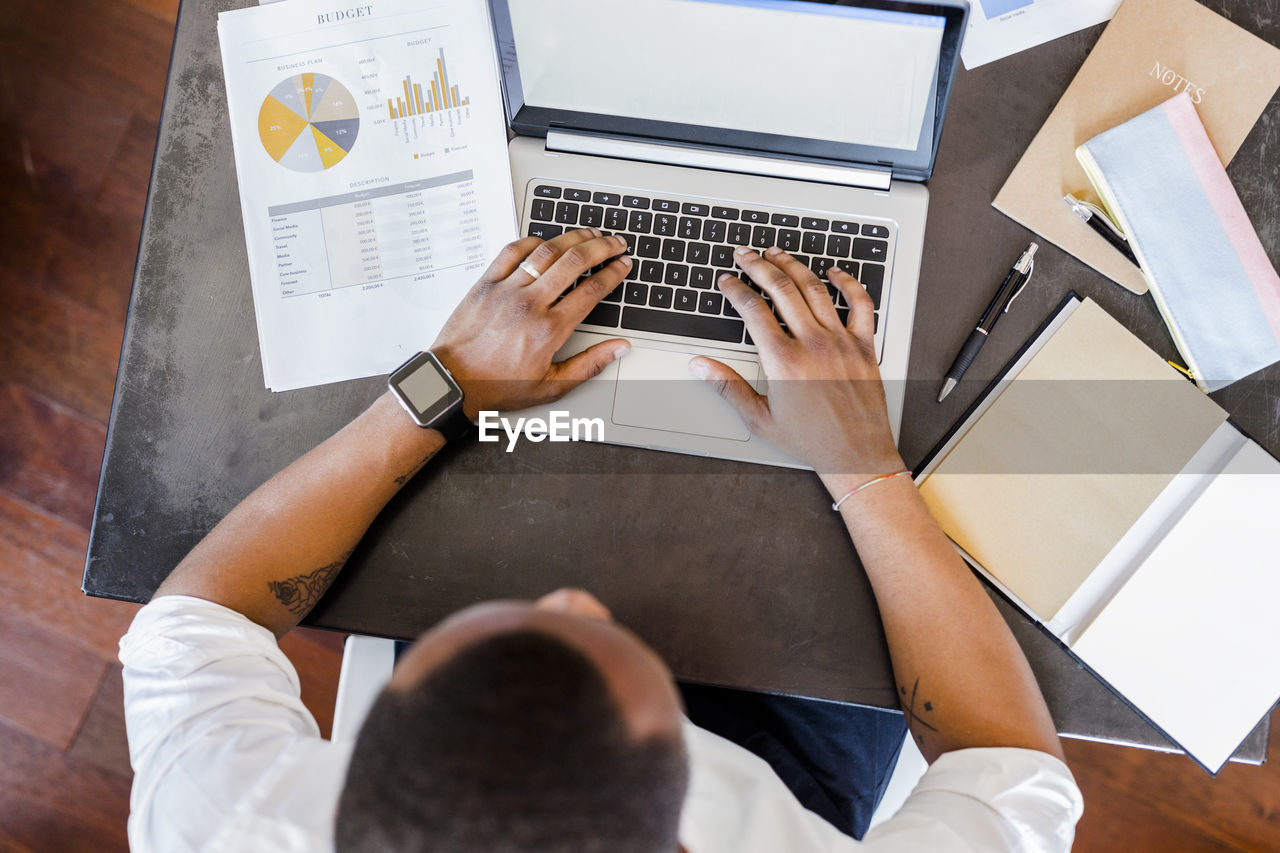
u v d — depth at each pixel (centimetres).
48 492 135
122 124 137
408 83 76
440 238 75
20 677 133
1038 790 58
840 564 70
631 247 74
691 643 70
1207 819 124
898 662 65
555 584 71
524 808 33
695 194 74
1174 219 70
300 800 55
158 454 75
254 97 76
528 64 72
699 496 72
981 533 69
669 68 71
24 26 137
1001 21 75
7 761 132
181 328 76
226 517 68
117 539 74
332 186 76
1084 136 74
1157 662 66
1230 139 73
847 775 81
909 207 73
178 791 56
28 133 138
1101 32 75
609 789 34
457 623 37
